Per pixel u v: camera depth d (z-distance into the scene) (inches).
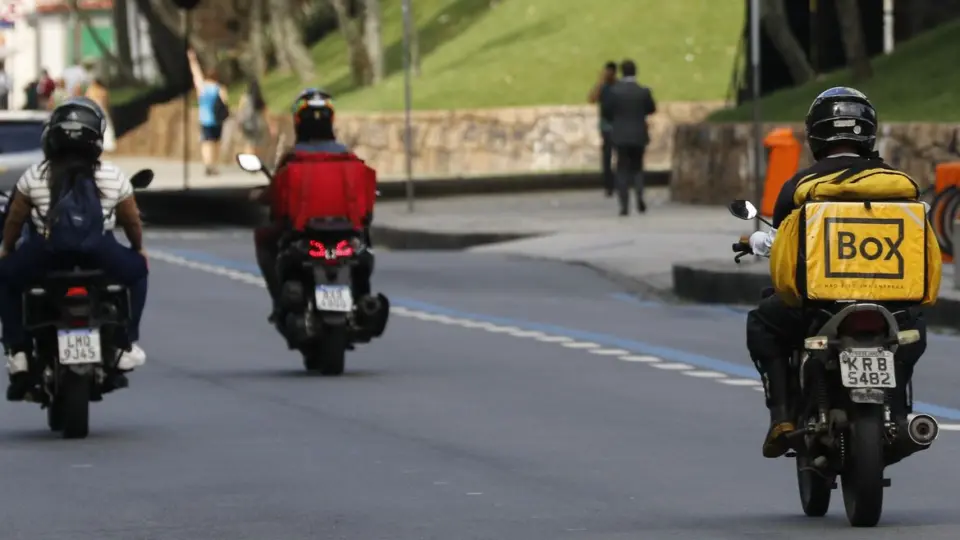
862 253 917.2
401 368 1619.1
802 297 922.7
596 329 1914.4
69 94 6309.1
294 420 1323.8
